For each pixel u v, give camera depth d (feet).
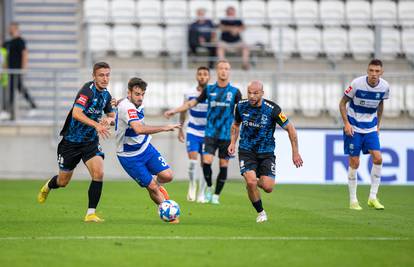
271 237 100.32
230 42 239.30
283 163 200.64
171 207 113.91
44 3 256.93
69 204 144.25
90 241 95.71
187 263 81.51
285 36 253.03
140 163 115.24
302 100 220.64
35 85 213.46
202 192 153.07
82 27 250.98
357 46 254.47
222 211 134.10
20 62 220.43
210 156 150.10
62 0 256.93
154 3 256.11
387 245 94.94
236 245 93.45
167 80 215.31
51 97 214.28
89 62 236.02
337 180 200.13
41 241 95.66
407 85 217.97
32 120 212.84
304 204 148.66
